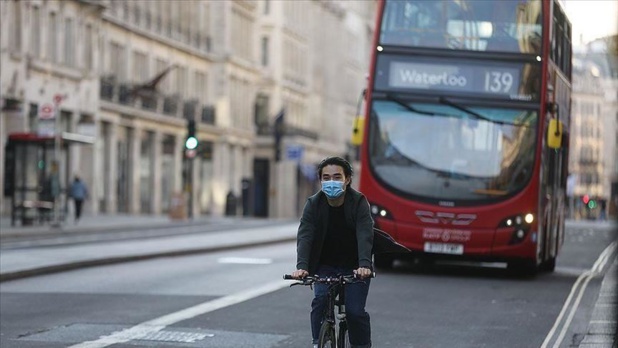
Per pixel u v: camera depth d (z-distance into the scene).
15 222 86.88
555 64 46.41
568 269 53.53
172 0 141.50
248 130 167.50
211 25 154.12
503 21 44.25
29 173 86.25
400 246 18.67
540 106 43.66
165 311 31.33
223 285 39.53
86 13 117.50
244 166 168.75
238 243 68.38
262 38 181.50
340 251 18.22
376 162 44.25
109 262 49.69
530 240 43.44
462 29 44.28
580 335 27.67
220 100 155.62
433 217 43.62
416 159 43.97
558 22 47.16
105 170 123.38
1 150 100.94
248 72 166.75
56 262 45.31
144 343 25.22
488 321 30.34
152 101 134.25
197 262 52.69
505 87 43.91
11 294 35.62
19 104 103.12
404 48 44.53
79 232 85.75
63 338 25.81
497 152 43.62
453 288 39.88
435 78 44.25
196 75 150.75
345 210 17.89
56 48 111.75
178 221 118.19
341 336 18.72
